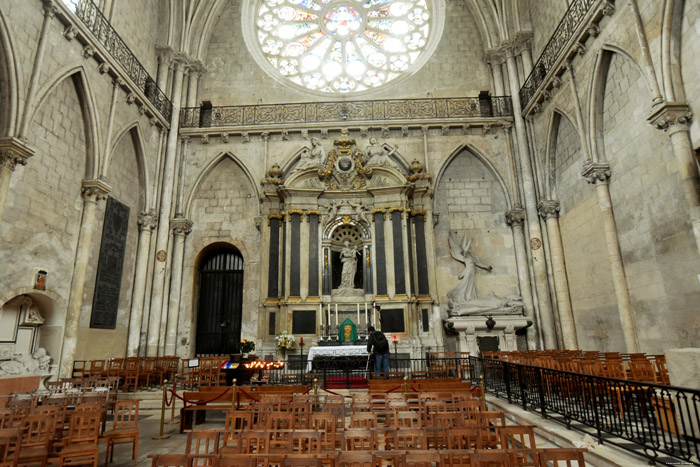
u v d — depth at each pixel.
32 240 12.17
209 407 9.02
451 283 19.70
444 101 21.67
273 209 19.97
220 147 20.77
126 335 16.97
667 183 11.60
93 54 14.38
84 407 6.80
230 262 21.02
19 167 11.80
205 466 4.92
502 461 4.22
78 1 14.06
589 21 14.02
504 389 11.07
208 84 22.56
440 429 5.33
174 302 18.89
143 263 17.83
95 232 15.07
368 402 7.00
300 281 18.50
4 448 5.78
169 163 19.69
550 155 18.20
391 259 18.64
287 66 23.62
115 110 15.77
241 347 16.80
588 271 15.65
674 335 11.39
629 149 13.15
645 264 12.51
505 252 19.94
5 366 11.57
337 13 24.38
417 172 20.00
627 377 9.04
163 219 19.03
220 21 23.67
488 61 22.20
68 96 13.79
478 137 20.77
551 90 17.48
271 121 21.31
